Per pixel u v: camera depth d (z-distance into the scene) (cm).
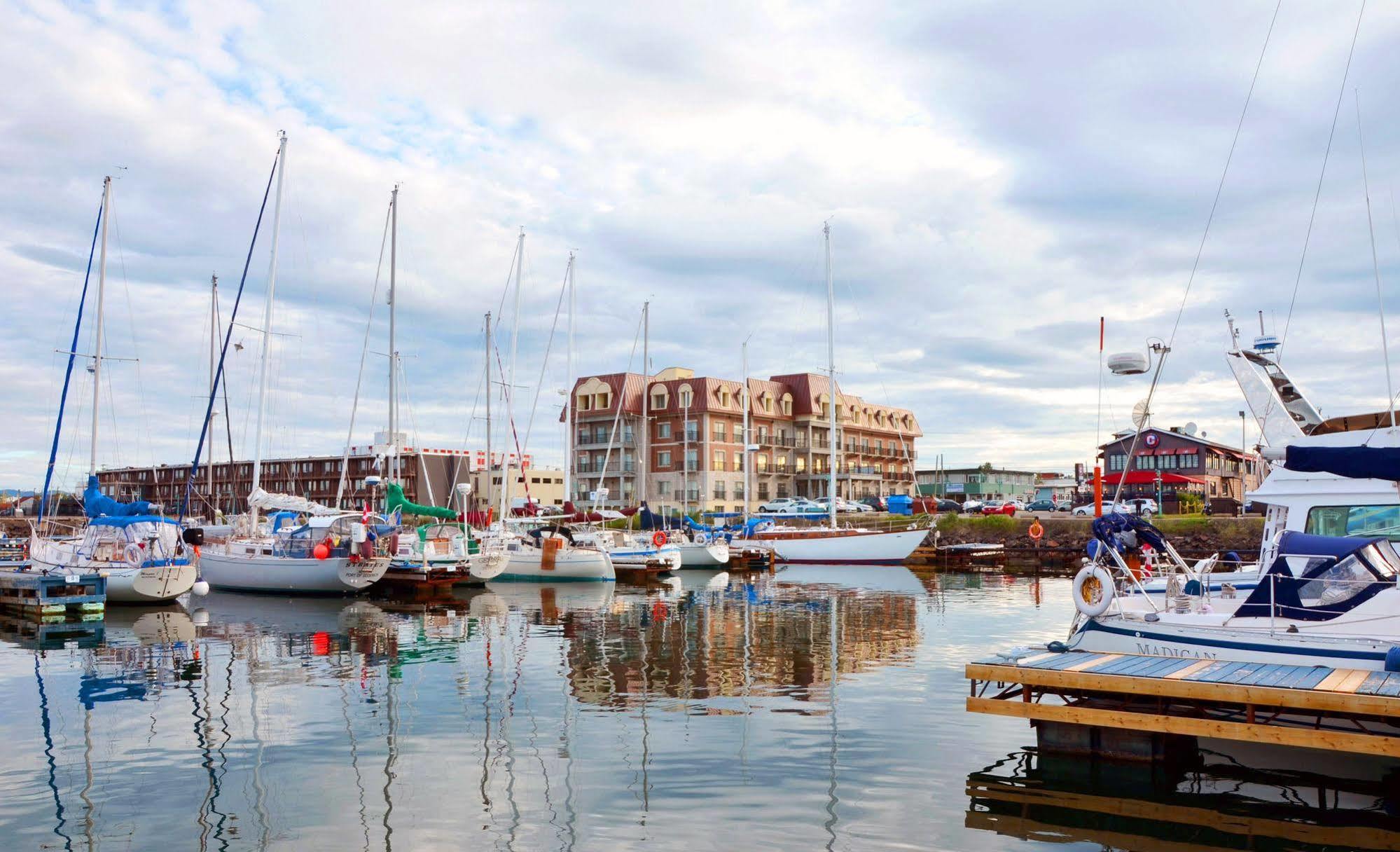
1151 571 1869
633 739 1271
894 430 9669
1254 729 1030
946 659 1892
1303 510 1409
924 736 1280
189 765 1173
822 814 988
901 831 943
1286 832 943
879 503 7500
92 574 2720
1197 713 1119
